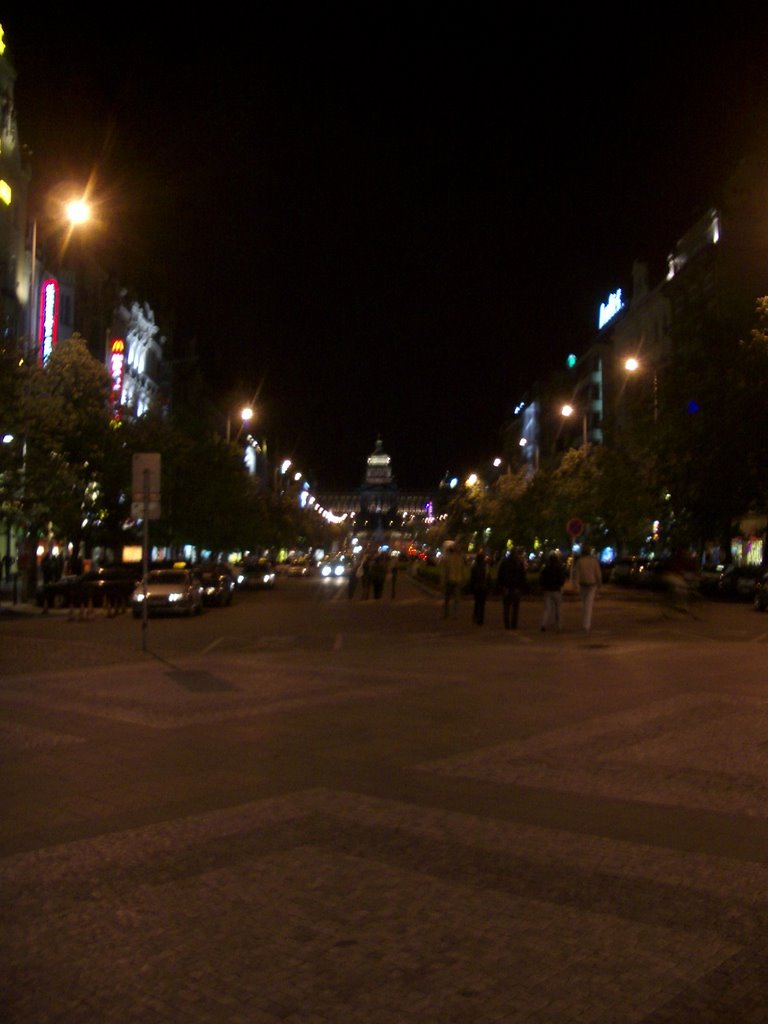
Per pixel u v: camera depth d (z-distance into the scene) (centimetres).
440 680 1592
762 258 6103
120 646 2242
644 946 538
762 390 4191
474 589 2836
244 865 679
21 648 2192
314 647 2178
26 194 5734
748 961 520
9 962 527
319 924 571
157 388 9131
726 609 3766
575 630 2659
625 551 7388
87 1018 466
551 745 1077
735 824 777
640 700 1377
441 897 614
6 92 5450
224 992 489
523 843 728
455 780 923
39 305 5819
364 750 1056
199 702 1375
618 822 784
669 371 4619
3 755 1037
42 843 738
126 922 578
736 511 4444
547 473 6738
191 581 3550
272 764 992
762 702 1352
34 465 3603
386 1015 464
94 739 1118
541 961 520
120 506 4597
